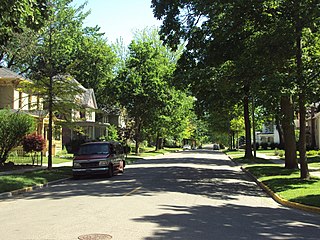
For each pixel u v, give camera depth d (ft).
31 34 131.34
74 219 31.19
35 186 56.39
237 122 195.62
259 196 49.96
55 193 49.75
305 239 26.35
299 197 43.57
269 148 241.35
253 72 59.21
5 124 81.20
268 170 77.82
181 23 73.20
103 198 43.47
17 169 80.38
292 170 75.36
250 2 59.26
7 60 158.81
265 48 57.36
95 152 71.92
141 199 42.55
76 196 45.70
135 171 83.82
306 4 53.83
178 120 209.56
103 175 73.97
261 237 26.30
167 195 46.16
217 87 72.18
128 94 161.68
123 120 218.18
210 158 145.48
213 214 34.63
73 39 184.96
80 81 201.77
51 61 83.97
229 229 28.45
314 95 56.18
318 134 171.01
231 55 72.90
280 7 59.82
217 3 63.57
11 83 118.52
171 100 166.20
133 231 26.84
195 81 77.46
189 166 98.68
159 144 244.83
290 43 57.36
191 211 35.68
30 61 133.59
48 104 81.61
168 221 30.60
